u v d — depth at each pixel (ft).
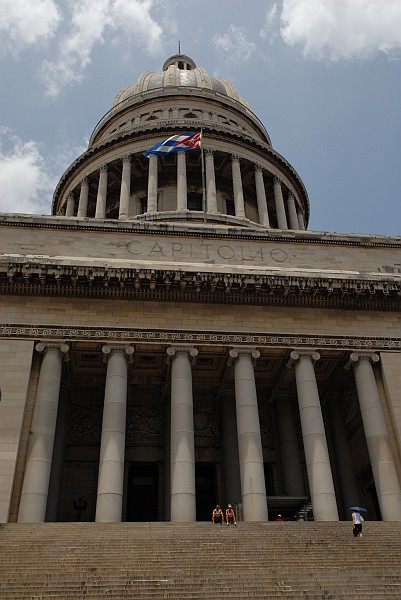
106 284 103.65
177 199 184.85
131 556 58.95
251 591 48.83
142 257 115.85
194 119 205.36
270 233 123.13
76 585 49.52
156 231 119.34
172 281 104.37
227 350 105.91
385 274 112.98
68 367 108.17
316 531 71.51
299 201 216.95
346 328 108.78
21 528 70.03
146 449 116.06
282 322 107.65
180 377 100.32
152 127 198.90
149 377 116.98
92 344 102.06
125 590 48.75
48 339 100.07
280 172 210.59
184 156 189.67
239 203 187.21
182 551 60.95
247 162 200.54
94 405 119.65
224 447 114.11
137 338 102.22
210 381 119.34
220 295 107.34
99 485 89.45
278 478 115.96
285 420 118.01
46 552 59.72
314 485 94.02
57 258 104.73
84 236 117.19
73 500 109.91
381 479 95.09
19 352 97.96
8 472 86.28
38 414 92.99
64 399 111.34
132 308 104.83
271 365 114.11
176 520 87.51
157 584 50.11
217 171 205.05
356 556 60.80
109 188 208.54
